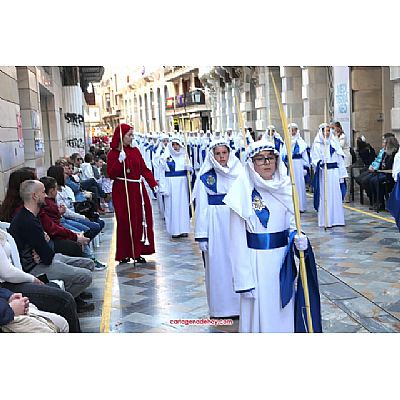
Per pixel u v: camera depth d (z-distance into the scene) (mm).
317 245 8461
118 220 7930
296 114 18359
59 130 17297
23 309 3924
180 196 9883
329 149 9711
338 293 6078
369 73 14336
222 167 5227
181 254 8570
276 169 3832
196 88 33750
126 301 6230
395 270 6871
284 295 3752
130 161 7918
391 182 10977
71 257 5750
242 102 24188
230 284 5395
